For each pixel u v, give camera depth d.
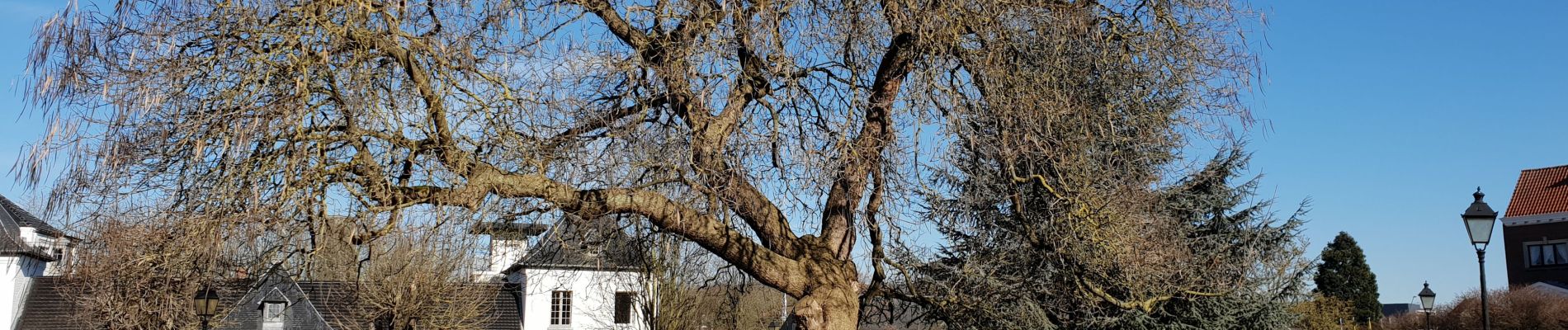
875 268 11.05
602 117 8.80
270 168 7.38
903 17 9.30
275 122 7.32
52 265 36.53
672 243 11.70
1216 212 16.19
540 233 9.52
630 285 13.71
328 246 8.01
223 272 8.45
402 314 25.47
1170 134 11.52
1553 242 41.47
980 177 10.27
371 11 7.71
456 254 8.93
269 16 7.75
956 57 9.80
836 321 10.11
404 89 7.86
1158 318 13.36
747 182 9.32
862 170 9.38
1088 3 10.60
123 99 7.45
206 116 7.41
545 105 8.48
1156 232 11.87
